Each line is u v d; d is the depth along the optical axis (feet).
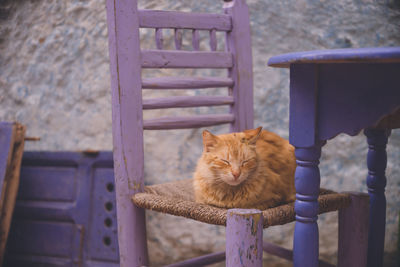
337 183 6.32
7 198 5.84
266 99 6.31
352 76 2.99
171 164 6.35
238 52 4.79
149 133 6.40
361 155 6.35
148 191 4.06
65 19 6.72
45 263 6.38
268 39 6.28
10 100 7.07
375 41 6.40
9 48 7.07
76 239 6.23
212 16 4.63
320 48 6.33
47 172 6.51
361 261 3.87
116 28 3.85
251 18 6.25
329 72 3.09
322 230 6.35
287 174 3.78
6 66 7.10
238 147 3.46
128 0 3.92
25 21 6.97
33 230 6.49
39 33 6.88
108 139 6.49
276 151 3.92
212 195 3.55
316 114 3.17
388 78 2.85
